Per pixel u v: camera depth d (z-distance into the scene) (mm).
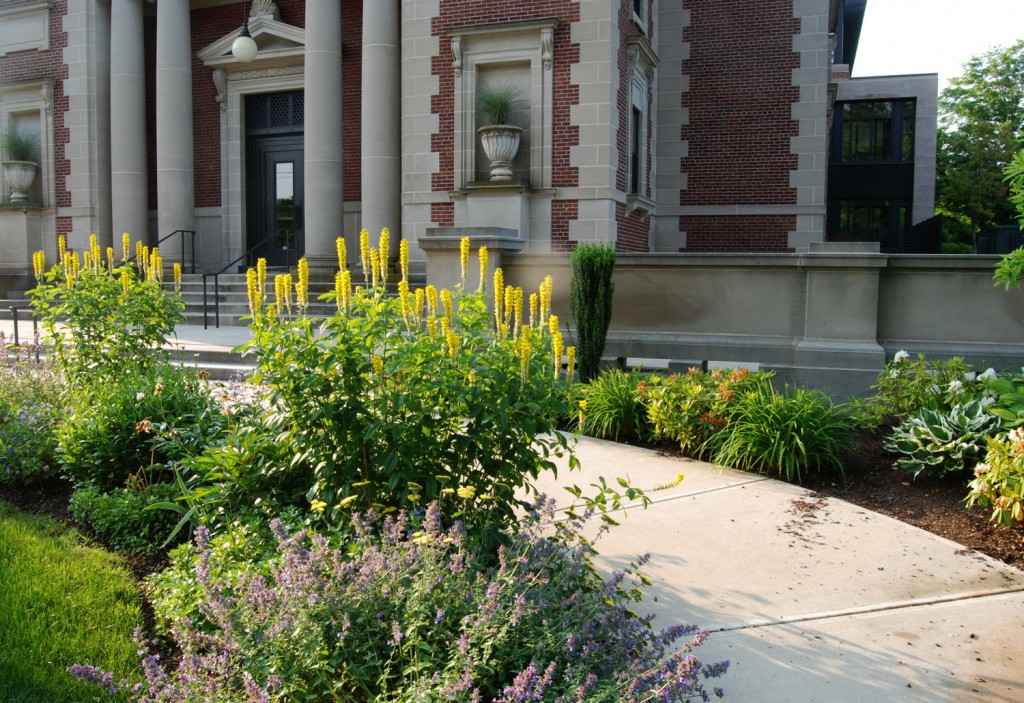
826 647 3531
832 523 5086
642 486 5820
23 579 3953
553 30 13680
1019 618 3818
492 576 3080
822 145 16781
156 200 18891
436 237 9664
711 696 3139
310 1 15336
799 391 6797
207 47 18016
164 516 4684
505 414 3580
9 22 19016
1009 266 6125
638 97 15930
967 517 5164
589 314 8539
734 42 17094
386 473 3730
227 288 15898
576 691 2395
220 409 5652
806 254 8344
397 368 3672
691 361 9180
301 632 2635
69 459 5242
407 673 2607
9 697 2982
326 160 15391
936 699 3143
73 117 18500
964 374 6781
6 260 18906
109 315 7027
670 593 4047
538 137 13953
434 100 14445
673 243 17594
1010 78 40000
